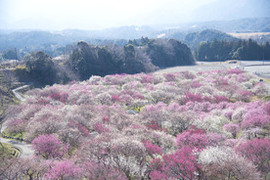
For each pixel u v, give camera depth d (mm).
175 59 161375
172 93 65625
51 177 21656
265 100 56562
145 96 64750
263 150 23812
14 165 23453
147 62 135250
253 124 34406
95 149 25078
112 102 58656
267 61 148875
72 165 23562
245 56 165000
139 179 22219
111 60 125688
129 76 90062
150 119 42500
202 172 21609
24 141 39219
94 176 20578
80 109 45625
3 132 44688
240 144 27922
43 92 68438
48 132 34500
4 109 55281
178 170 21609
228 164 20812
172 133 37719
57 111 46312
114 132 33094
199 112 48250
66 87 80750
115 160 23125
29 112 46844
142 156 24703
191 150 25562
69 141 32531
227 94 62188
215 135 31656
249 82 73500
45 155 29469
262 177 21359
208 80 82000
